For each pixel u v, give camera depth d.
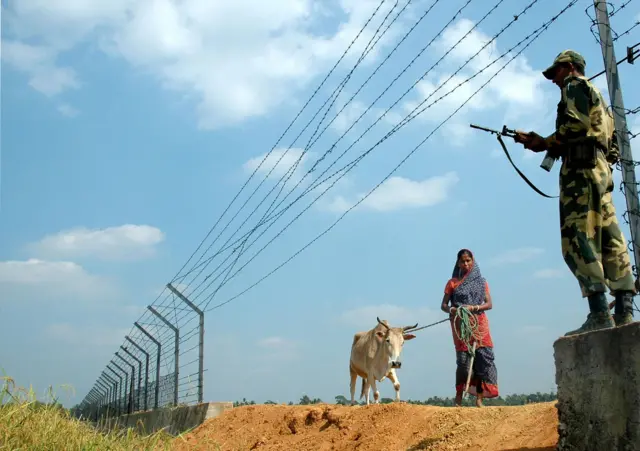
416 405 9.59
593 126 5.43
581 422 5.26
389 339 12.62
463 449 7.32
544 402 7.69
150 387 23.45
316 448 9.85
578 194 5.43
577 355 5.35
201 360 17.30
